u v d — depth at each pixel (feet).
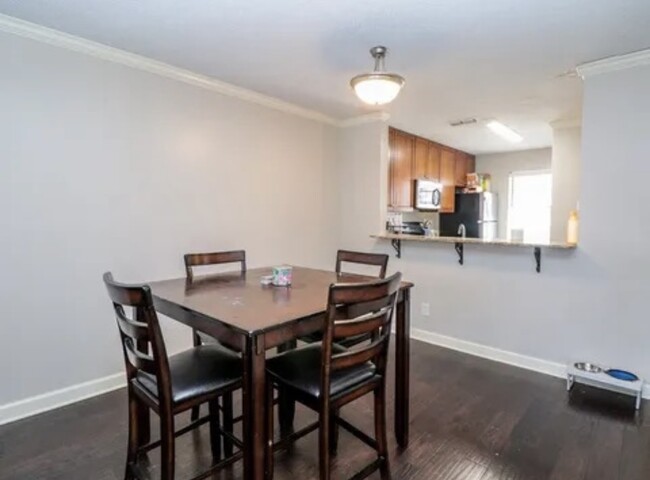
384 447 5.77
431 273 12.04
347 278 7.55
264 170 11.61
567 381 9.03
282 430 7.17
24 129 7.30
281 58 8.55
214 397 5.18
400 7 6.37
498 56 8.25
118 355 8.72
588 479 5.82
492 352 10.77
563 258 9.45
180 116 9.59
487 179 20.51
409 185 15.85
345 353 5.11
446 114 12.88
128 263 8.81
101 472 5.96
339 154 14.14
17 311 7.38
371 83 7.00
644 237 8.24
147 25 7.14
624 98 8.30
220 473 5.98
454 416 7.65
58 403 7.89
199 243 10.10
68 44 7.71
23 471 5.95
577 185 13.78
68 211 7.90
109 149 8.42
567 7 6.30
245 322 4.64
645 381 8.37
